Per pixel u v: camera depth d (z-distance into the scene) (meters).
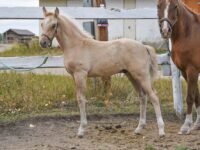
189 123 7.59
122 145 6.77
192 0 16.27
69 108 9.31
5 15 8.70
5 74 10.17
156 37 28.41
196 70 7.55
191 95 7.57
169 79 10.67
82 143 6.89
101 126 8.13
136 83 7.46
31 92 9.49
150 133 7.61
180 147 6.01
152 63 7.29
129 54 7.11
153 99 7.17
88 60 7.13
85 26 10.24
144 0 30.17
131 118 8.81
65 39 7.16
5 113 8.77
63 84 10.08
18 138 7.26
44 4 31.06
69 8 8.95
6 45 28.77
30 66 9.03
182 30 7.50
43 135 7.47
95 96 9.73
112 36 29.12
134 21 28.84
